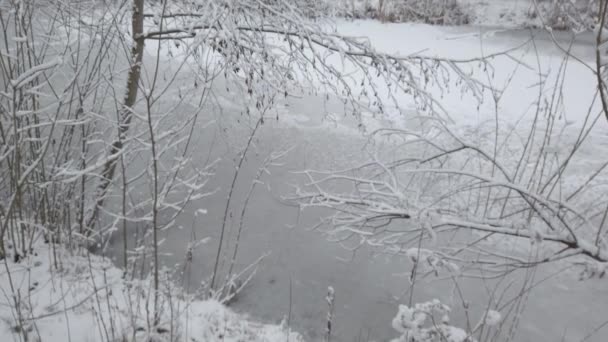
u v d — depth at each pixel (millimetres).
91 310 3197
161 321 3250
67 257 3914
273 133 7176
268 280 4320
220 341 3268
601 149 7055
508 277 4469
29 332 2895
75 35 5301
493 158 3689
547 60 11461
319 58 3836
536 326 3850
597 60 2369
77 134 4973
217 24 3145
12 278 3426
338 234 5082
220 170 6004
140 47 4055
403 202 3545
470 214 3732
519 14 16391
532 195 3318
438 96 9156
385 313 4012
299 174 6137
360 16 16078
